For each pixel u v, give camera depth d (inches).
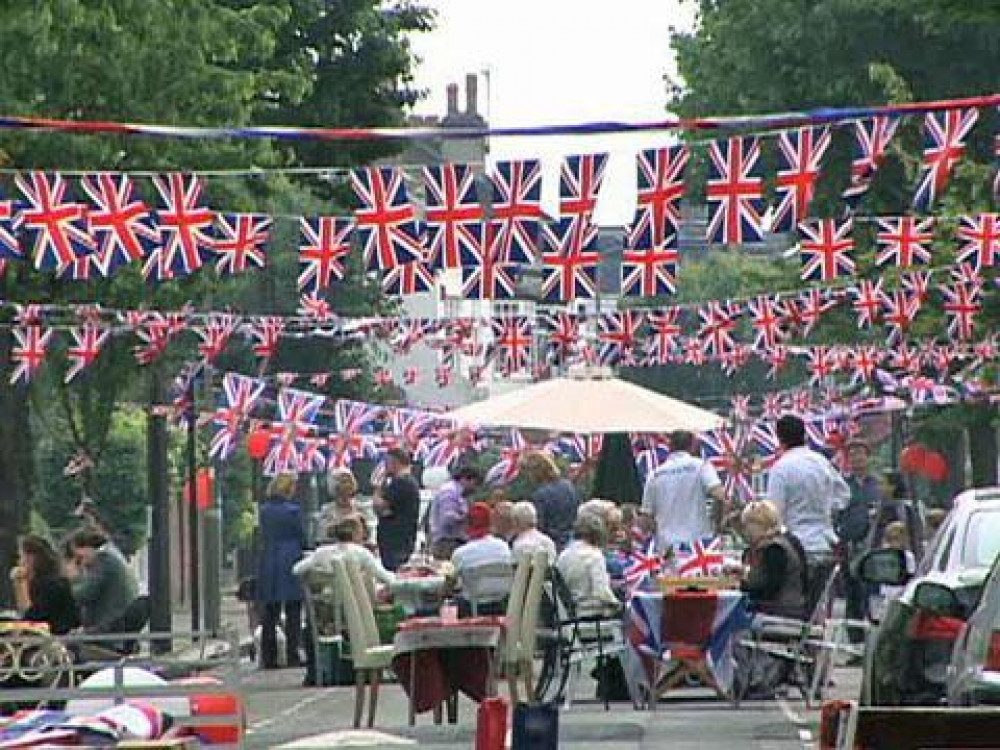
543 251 1727.4
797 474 2257.6
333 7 4901.6
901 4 2677.2
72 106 2746.1
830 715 801.6
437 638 1875.0
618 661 2142.0
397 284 1812.3
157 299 2901.1
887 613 1520.7
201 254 1926.7
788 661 2119.8
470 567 2233.0
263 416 3826.3
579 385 2549.2
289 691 2454.5
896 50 4921.3
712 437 3491.6
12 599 2866.6
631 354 3272.6
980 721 810.8
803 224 1939.0
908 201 3905.0
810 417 3804.1
